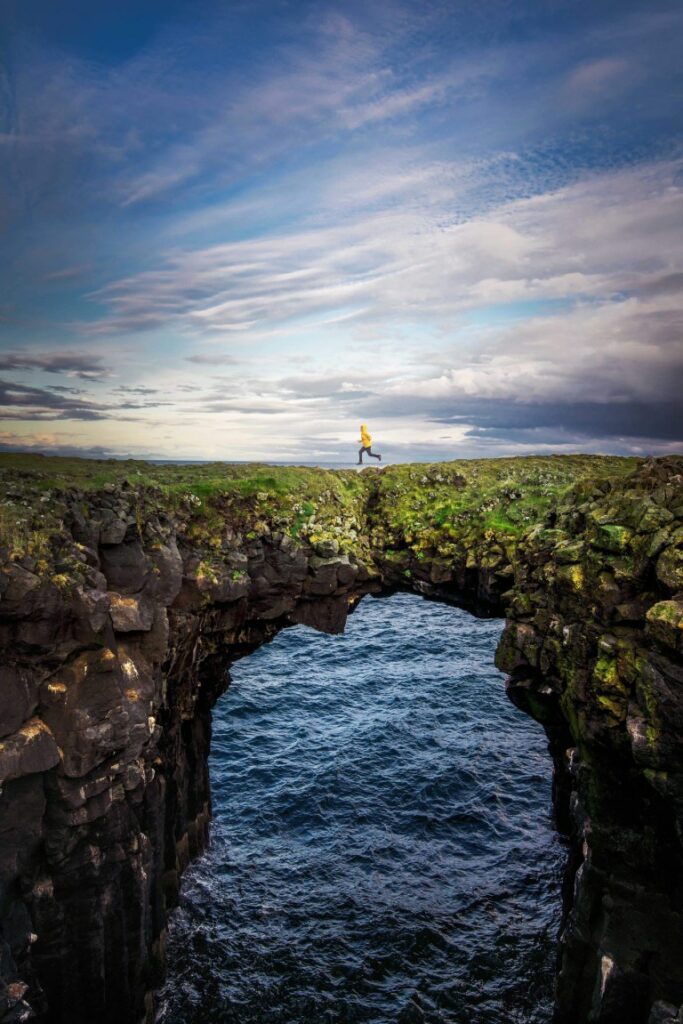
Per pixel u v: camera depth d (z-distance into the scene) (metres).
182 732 31.83
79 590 21.69
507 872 32.78
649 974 20.59
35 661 20.84
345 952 28.30
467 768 40.72
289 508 35.16
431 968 27.53
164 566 25.84
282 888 31.78
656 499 24.45
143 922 24.14
